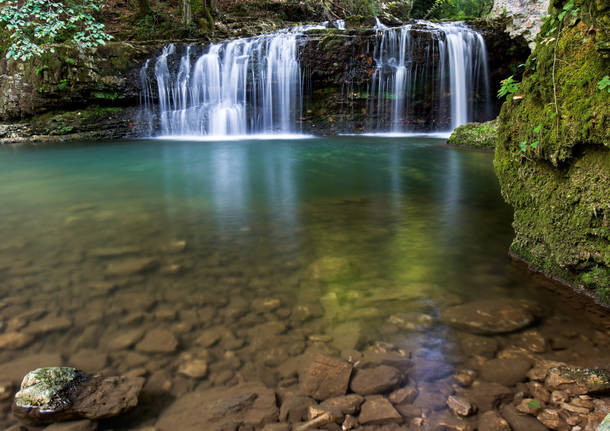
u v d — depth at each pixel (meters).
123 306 2.36
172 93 13.94
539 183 2.67
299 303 2.41
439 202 4.90
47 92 12.77
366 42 13.98
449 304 2.38
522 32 14.54
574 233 2.41
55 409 1.50
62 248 3.30
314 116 14.84
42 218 4.22
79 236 3.62
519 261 2.98
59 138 12.84
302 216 4.30
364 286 2.62
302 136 14.27
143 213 4.45
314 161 8.60
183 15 16.52
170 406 1.60
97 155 9.73
